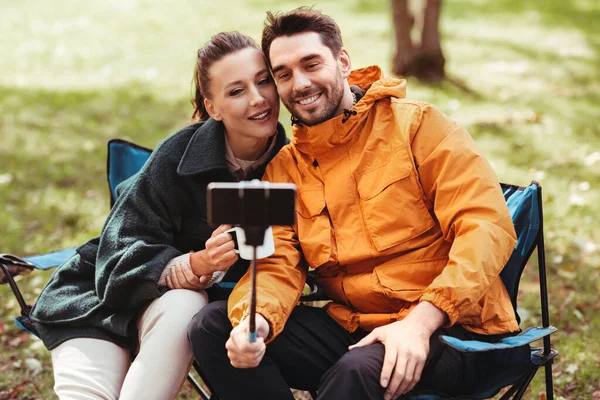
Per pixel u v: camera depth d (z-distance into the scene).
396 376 2.02
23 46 9.84
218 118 2.55
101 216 5.17
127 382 2.26
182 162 2.51
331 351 2.34
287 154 2.53
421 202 2.32
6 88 8.10
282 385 2.22
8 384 3.38
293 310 2.38
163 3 12.06
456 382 2.19
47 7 11.98
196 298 2.37
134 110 7.39
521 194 2.47
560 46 9.52
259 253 2.11
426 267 2.30
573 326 3.68
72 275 2.63
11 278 2.65
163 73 8.59
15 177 5.83
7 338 3.77
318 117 2.35
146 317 2.37
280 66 2.34
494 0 12.32
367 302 2.34
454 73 8.12
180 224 2.56
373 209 2.31
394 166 2.31
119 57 9.27
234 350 2.07
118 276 2.38
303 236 2.40
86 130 6.84
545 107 7.07
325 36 2.36
